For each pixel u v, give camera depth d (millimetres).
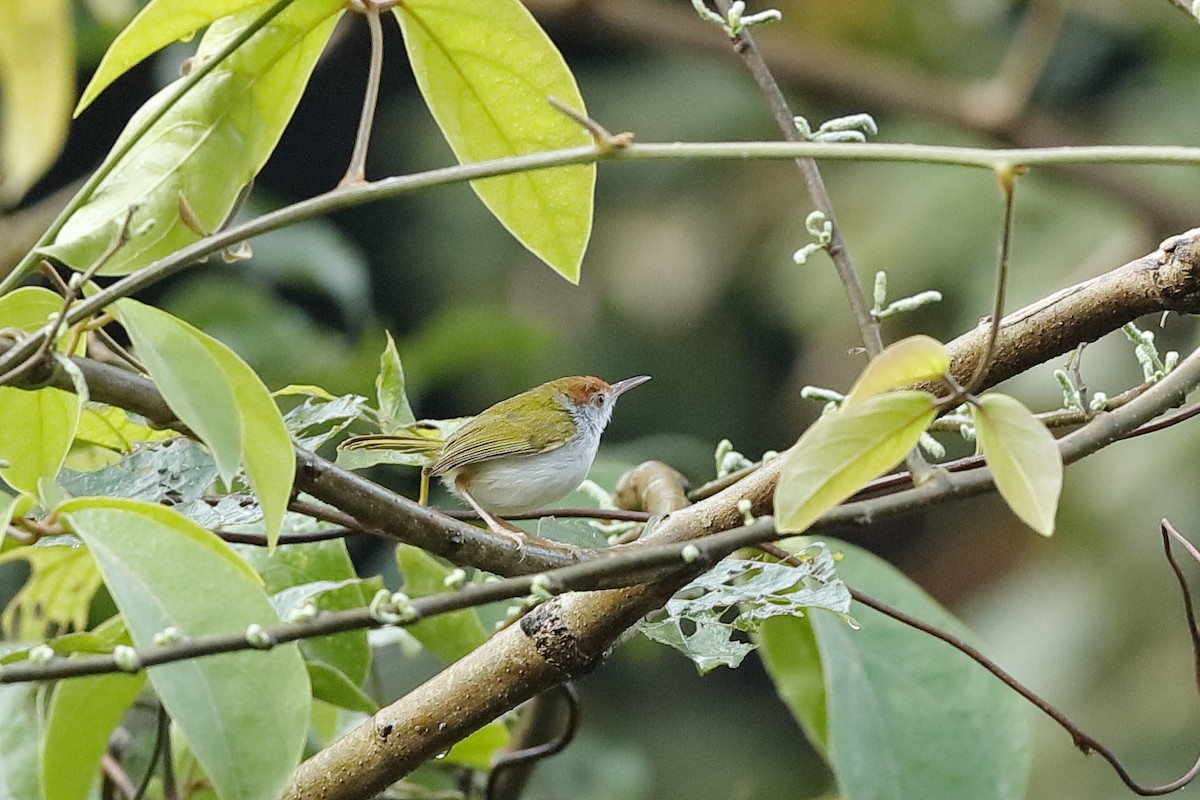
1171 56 16484
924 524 18562
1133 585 13422
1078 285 4754
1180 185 14625
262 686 3463
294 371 10031
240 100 4859
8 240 9984
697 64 17953
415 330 18266
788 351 18031
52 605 6211
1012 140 13961
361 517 4164
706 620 4695
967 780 6195
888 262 15234
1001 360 4766
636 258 17859
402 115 19484
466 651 6047
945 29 16906
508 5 4785
